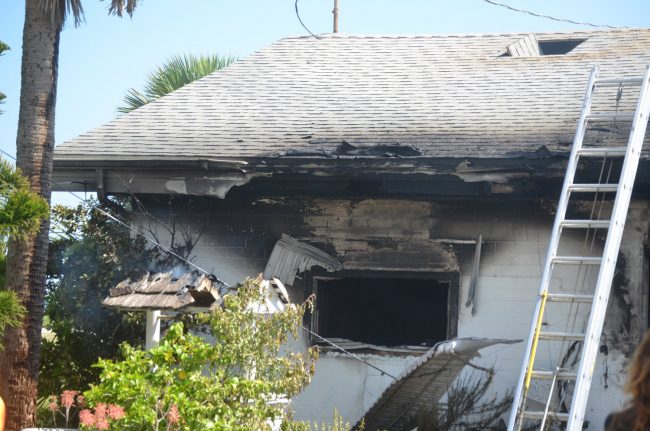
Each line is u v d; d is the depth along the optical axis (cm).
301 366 1029
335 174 1341
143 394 912
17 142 1130
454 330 1351
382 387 1354
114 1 1173
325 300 1480
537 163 1264
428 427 1273
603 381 1291
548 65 1639
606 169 1269
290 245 1409
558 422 1037
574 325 1312
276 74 1703
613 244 969
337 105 1555
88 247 1405
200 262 1430
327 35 1867
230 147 1405
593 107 1441
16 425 1077
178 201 1447
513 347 1327
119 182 1389
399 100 1559
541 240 1345
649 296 1320
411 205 1382
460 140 1366
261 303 1044
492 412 1309
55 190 1436
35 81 1130
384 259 1382
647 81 1099
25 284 1101
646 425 366
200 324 1307
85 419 862
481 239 1359
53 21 1134
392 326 1766
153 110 1577
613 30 1778
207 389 939
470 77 1630
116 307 1089
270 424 1033
